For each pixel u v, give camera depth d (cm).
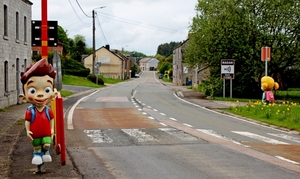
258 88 3991
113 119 1867
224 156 1029
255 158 1009
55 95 797
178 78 8762
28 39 2991
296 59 3903
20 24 2750
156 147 1151
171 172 854
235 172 855
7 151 1037
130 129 1526
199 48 3925
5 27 2417
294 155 1070
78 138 1305
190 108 2572
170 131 1479
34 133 782
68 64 7275
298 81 5509
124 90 4947
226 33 3769
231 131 1536
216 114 2216
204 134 1421
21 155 994
